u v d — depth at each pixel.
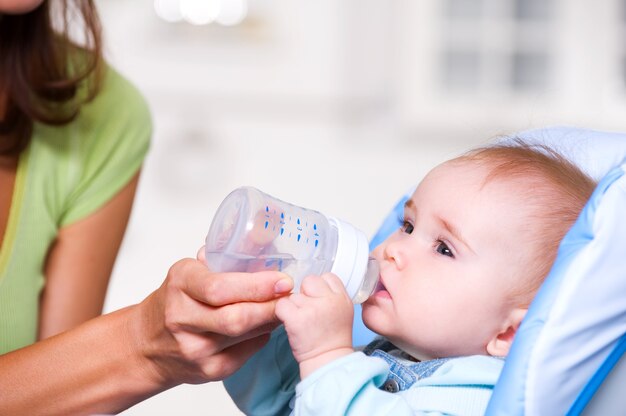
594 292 1.01
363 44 3.65
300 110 3.63
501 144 1.47
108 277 1.63
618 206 1.04
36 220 1.51
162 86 3.56
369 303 1.27
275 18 3.60
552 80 3.74
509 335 1.26
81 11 1.55
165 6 3.53
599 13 3.73
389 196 3.66
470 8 3.69
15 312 1.49
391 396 1.09
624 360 1.06
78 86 1.57
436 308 1.24
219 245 1.07
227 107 3.60
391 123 3.67
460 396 1.16
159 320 1.11
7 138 1.48
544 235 1.25
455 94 3.67
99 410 1.21
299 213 1.13
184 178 3.55
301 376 1.10
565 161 1.37
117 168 1.60
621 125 3.67
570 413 1.02
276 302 1.08
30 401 1.20
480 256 1.25
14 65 1.47
